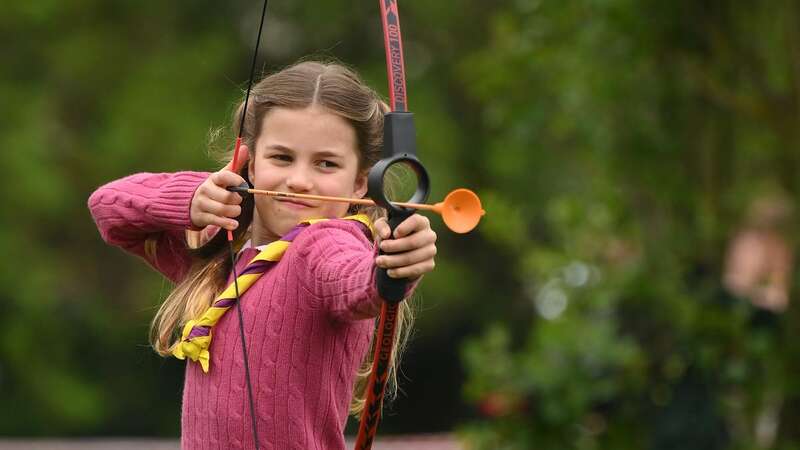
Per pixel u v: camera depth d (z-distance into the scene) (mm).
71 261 50281
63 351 49656
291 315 10586
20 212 47469
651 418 19812
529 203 32125
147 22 51531
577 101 20359
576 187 22969
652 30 19484
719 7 19344
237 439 10766
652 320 19844
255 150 11328
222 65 50344
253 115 11398
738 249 19938
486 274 51250
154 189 12211
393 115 9320
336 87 11031
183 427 11312
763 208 19812
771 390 19109
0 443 29250
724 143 19953
